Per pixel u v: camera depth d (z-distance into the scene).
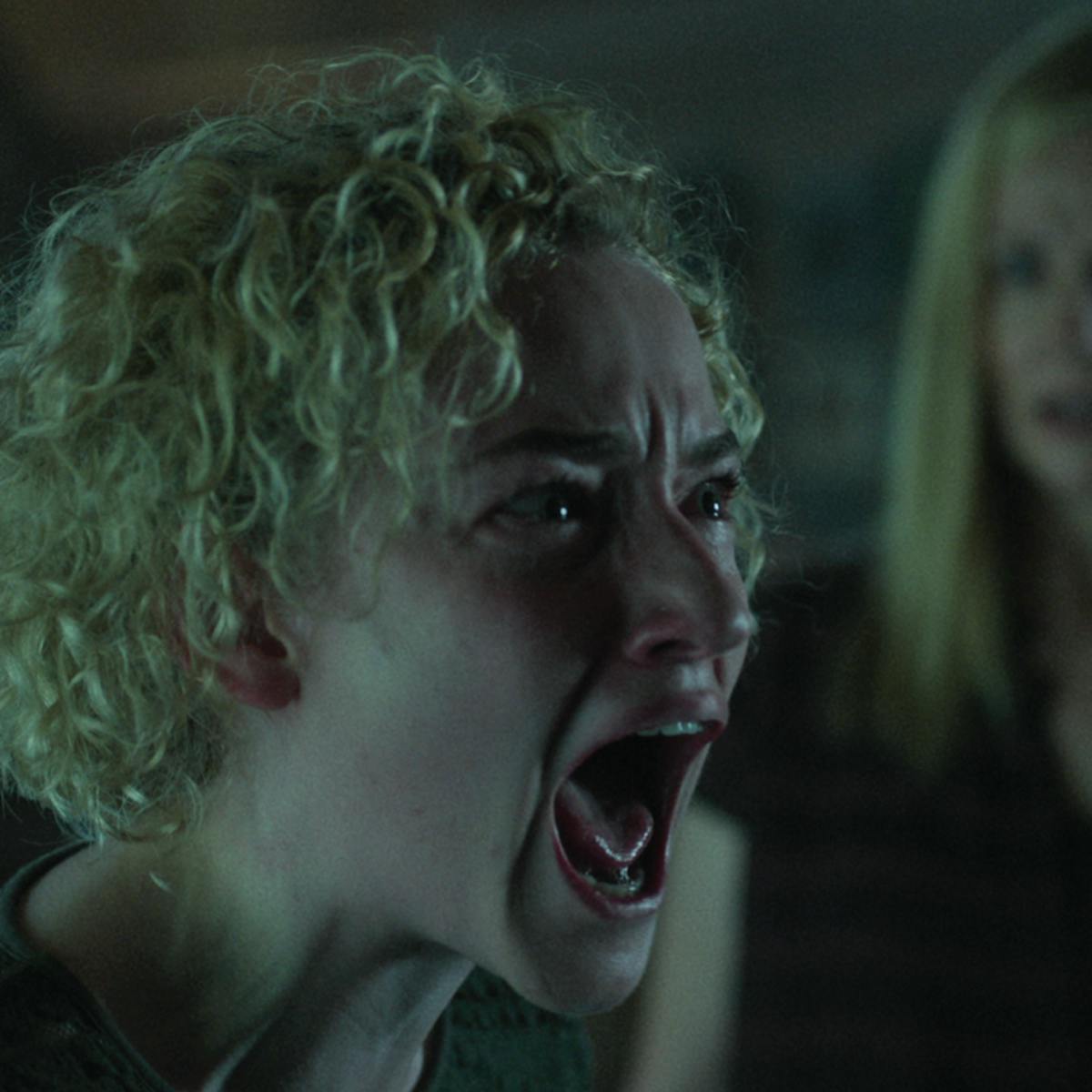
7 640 0.77
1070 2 3.12
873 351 3.15
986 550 1.36
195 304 0.70
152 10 3.46
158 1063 0.72
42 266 0.84
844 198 3.25
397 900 0.72
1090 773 1.31
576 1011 0.73
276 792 0.73
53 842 0.92
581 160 0.76
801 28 3.26
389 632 0.68
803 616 1.40
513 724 0.69
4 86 3.53
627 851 0.79
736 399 0.91
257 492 0.68
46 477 0.75
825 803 1.34
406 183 0.69
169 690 0.73
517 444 0.67
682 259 0.90
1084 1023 1.28
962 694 1.33
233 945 0.74
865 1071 1.29
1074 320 1.28
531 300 0.68
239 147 0.76
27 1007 0.66
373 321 0.68
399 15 3.42
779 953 1.34
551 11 3.34
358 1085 0.79
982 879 1.30
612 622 0.68
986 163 1.35
